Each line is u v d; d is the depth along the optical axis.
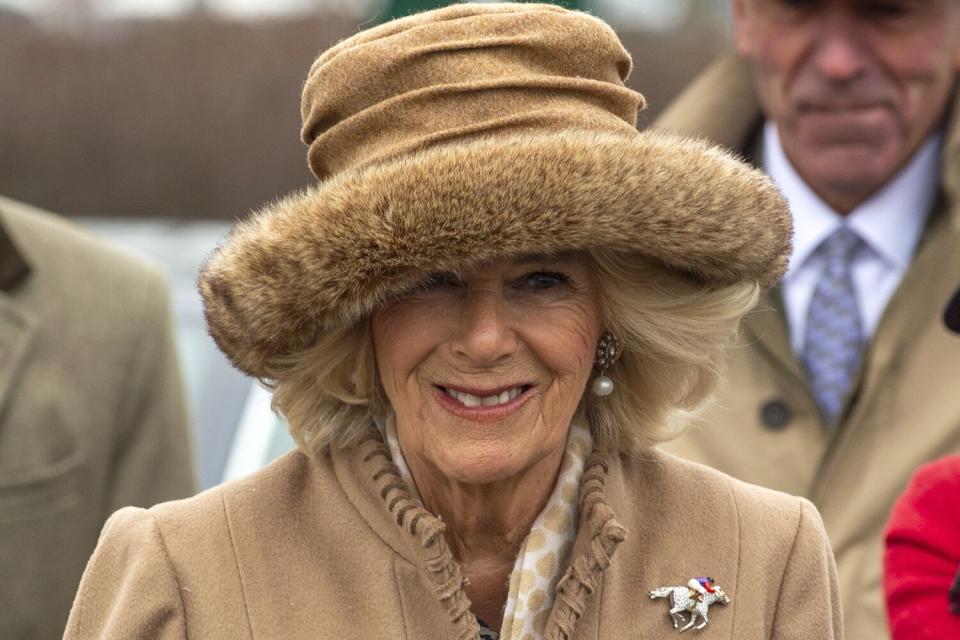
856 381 14.29
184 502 10.52
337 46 9.98
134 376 15.51
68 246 15.70
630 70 10.41
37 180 40.59
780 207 10.09
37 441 14.85
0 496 14.63
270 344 9.86
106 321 15.47
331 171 9.95
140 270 15.88
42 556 14.72
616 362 10.66
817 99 14.59
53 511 14.82
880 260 14.85
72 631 10.24
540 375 9.96
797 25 14.60
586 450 10.61
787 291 14.98
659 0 38.41
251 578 10.11
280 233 9.45
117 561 10.28
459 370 9.81
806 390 14.47
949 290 14.30
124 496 15.34
